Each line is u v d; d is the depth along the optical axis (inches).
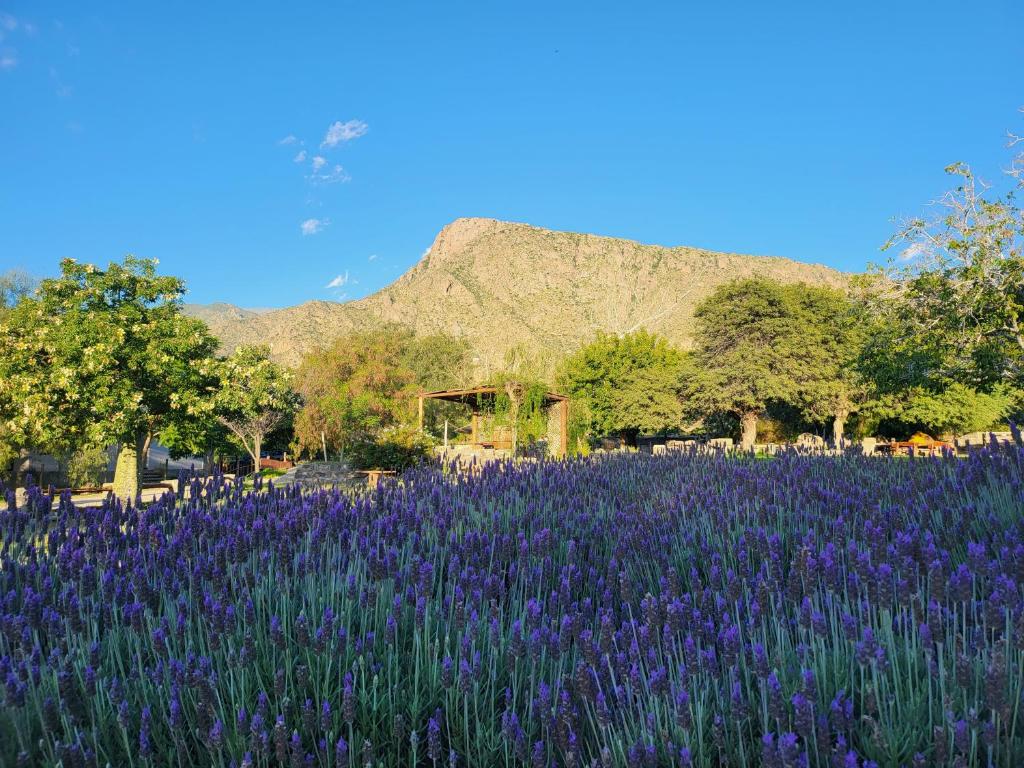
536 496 307.4
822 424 1770.4
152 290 811.4
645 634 116.3
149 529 188.5
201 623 138.2
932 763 92.2
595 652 111.3
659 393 1679.4
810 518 226.2
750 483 265.4
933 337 763.4
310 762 101.5
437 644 130.1
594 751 112.0
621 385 1769.2
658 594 180.2
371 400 1400.1
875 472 341.4
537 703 109.7
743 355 1609.3
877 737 90.6
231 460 1640.0
